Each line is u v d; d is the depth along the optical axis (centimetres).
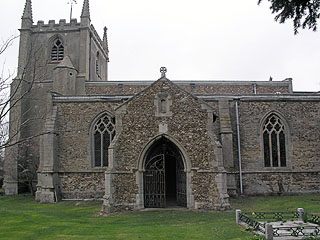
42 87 3075
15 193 2705
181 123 1645
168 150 1761
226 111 2083
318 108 2150
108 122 2177
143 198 1617
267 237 919
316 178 2083
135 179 1606
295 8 976
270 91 3003
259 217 1212
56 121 2147
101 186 2098
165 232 1089
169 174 2319
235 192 1952
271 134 2142
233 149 2092
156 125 1647
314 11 968
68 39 3222
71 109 2186
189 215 1430
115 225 1257
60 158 2139
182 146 1623
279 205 1661
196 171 1599
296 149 2108
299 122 2134
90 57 3316
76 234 1095
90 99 2180
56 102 2195
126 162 1614
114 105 2172
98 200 2044
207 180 1579
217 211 1512
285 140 2127
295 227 973
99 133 2181
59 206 1861
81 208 1764
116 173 1589
